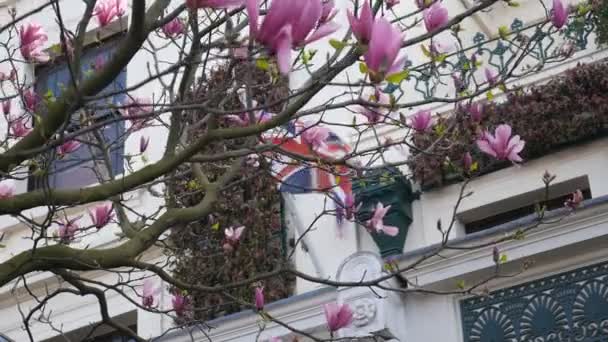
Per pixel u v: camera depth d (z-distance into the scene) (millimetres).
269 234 11953
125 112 11406
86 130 6945
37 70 15438
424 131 8320
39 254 7199
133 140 14180
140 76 14508
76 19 15625
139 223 8609
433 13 7117
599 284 10188
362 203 11500
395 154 11812
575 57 11641
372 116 8172
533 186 11180
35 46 9516
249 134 6742
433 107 11977
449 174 11438
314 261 11484
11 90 15078
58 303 13492
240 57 7047
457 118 9242
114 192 7145
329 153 9391
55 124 7090
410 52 12648
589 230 10141
